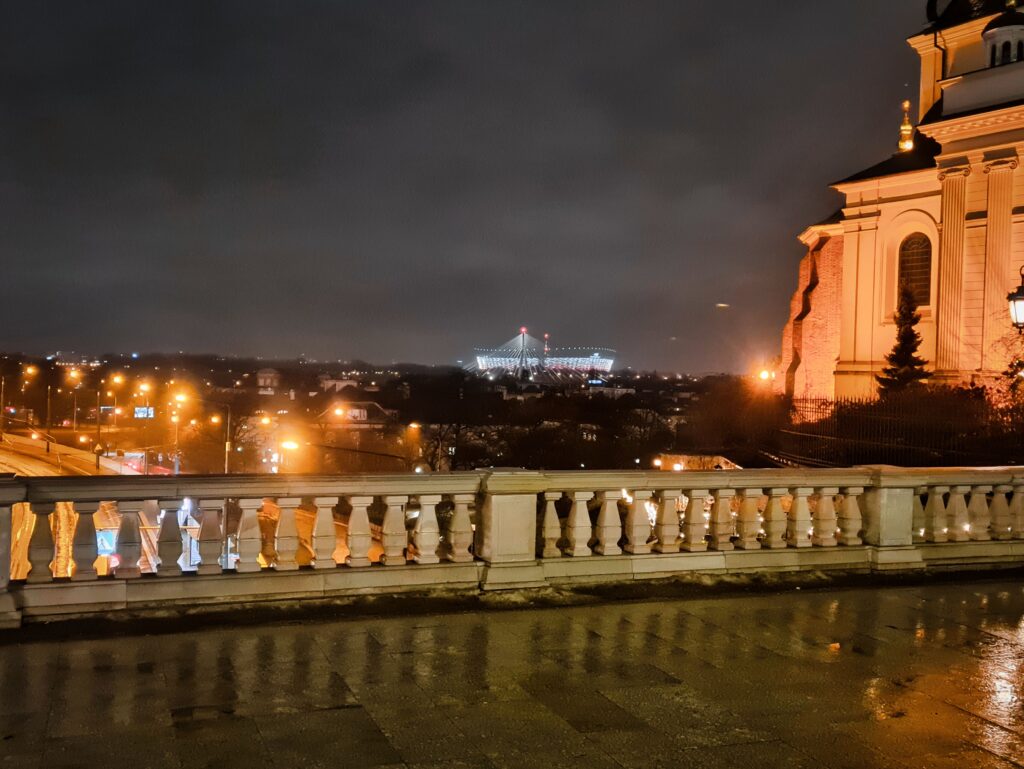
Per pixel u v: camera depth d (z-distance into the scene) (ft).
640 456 256.32
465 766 17.11
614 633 26.81
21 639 24.35
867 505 37.91
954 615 30.27
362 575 29.66
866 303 144.36
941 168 129.80
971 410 96.89
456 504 31.37
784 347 174.81
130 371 570.46
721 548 35.32
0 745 17.38
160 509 28.14
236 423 320.91
